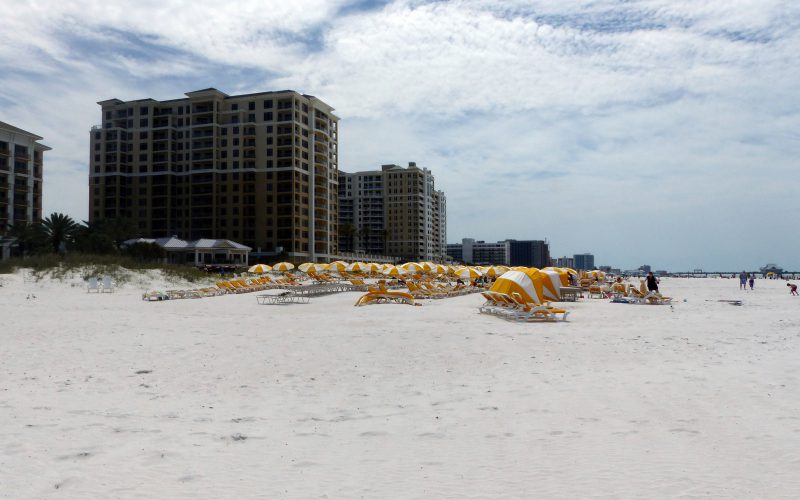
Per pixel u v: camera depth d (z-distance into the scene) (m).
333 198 123.44
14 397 7.78
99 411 7.13
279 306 26.61
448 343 13.40
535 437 5.95
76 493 4.36
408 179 180.38
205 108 112.12
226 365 10.52
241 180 109.38
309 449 5.59
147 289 40.78
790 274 133.00
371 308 24.88
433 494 4.36
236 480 4.69
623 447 5.54
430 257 191.00
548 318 19.38
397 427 6.45
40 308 24.88
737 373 9.41
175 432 6.19
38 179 88.25
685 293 45.09
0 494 4.30
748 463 4.99
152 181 113.06
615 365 10.52
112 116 115.75
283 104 108.69
